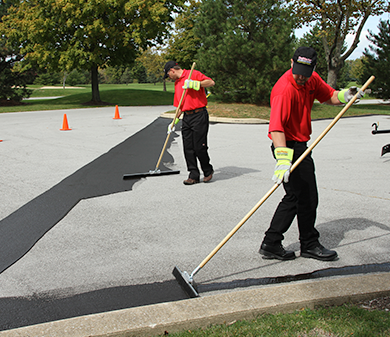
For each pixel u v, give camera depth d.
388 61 27.77
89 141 10.38
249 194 5.53
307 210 3.31
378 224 4.28
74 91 54.06
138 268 3.32
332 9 24.78
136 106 27.28
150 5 25.91
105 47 26.91
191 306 2.47
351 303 2.60
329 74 26.92
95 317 2.37
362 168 7.10
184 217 4.59
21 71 26.50
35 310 2.70
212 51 19.44
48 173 6.75
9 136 11.27
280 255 3.42
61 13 24.59
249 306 2.47
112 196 5.45
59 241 3.91
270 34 18.67
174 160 7.99
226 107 18.67
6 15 28.72
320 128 13.80
